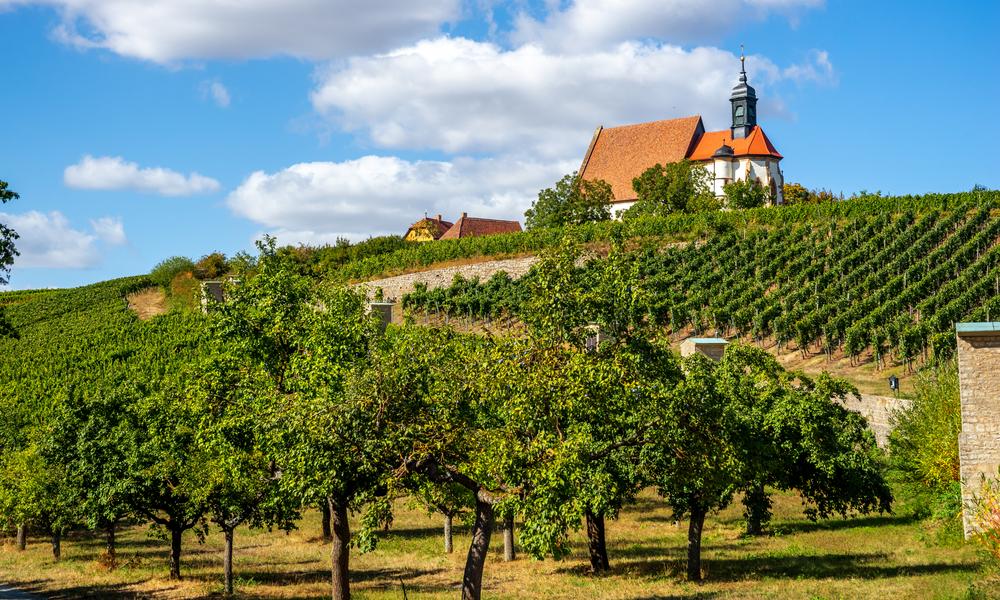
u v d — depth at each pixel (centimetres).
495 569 2505
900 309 5103
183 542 3172
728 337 5441
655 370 1864
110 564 2686
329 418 1677
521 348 1838
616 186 10088
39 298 8831
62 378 5431
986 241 5681
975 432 2355
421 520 3434
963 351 2375
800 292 5522
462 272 6775
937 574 2038
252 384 2134
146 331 6378
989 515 2177
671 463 1916
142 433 2328
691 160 9788
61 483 2558
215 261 8331
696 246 6775
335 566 1898
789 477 2497
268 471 2139
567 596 2089
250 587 2327
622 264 1916
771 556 2506
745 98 9888
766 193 9225
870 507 3142
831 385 2498
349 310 2092
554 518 1678
